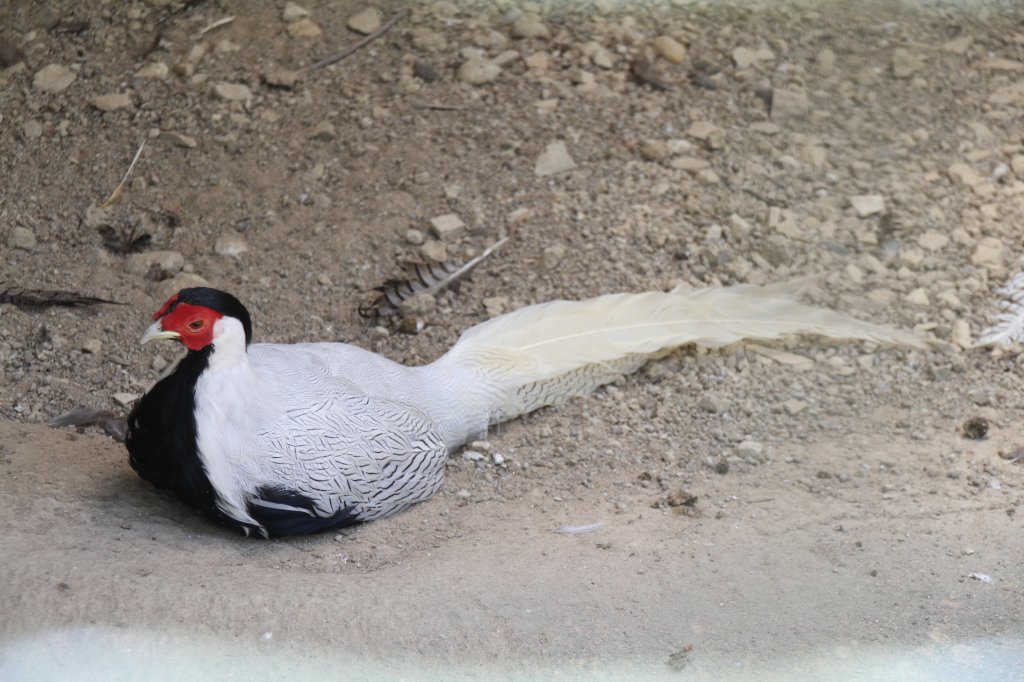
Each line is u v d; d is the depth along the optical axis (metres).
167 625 4.86
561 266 8.50
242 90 9.54
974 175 9.48
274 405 5.93
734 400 7.66
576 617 5.26
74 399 7.21
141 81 9.55
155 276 8.20
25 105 9.30
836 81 10.25
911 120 9.96
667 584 5.59
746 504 6.63
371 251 8.52
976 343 8.14
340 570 5.74
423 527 6.32
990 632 5.28
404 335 7.98
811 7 11.02
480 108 9.66
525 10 10.62
